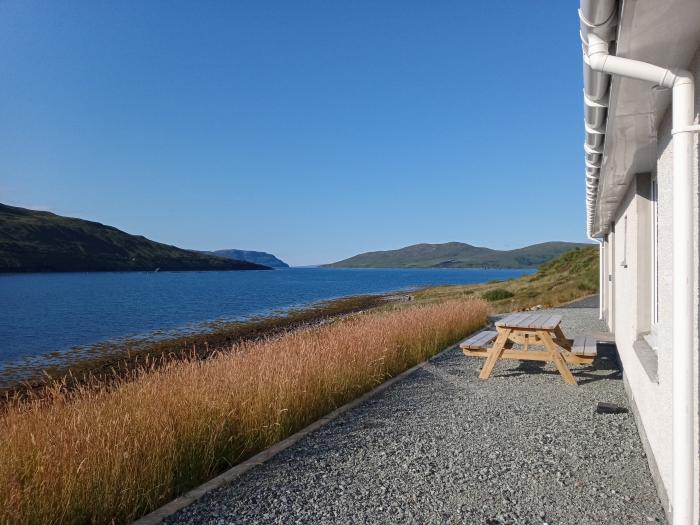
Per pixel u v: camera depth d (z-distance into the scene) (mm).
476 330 12828
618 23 2346
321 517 3291
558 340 8312
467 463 4164
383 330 8953
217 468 4406
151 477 3736
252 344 8891
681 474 2330
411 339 9141
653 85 2662
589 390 6613
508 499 3494
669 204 3115
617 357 8609
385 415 5648
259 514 3359
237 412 4891
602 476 3855
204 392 4965
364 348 7508
